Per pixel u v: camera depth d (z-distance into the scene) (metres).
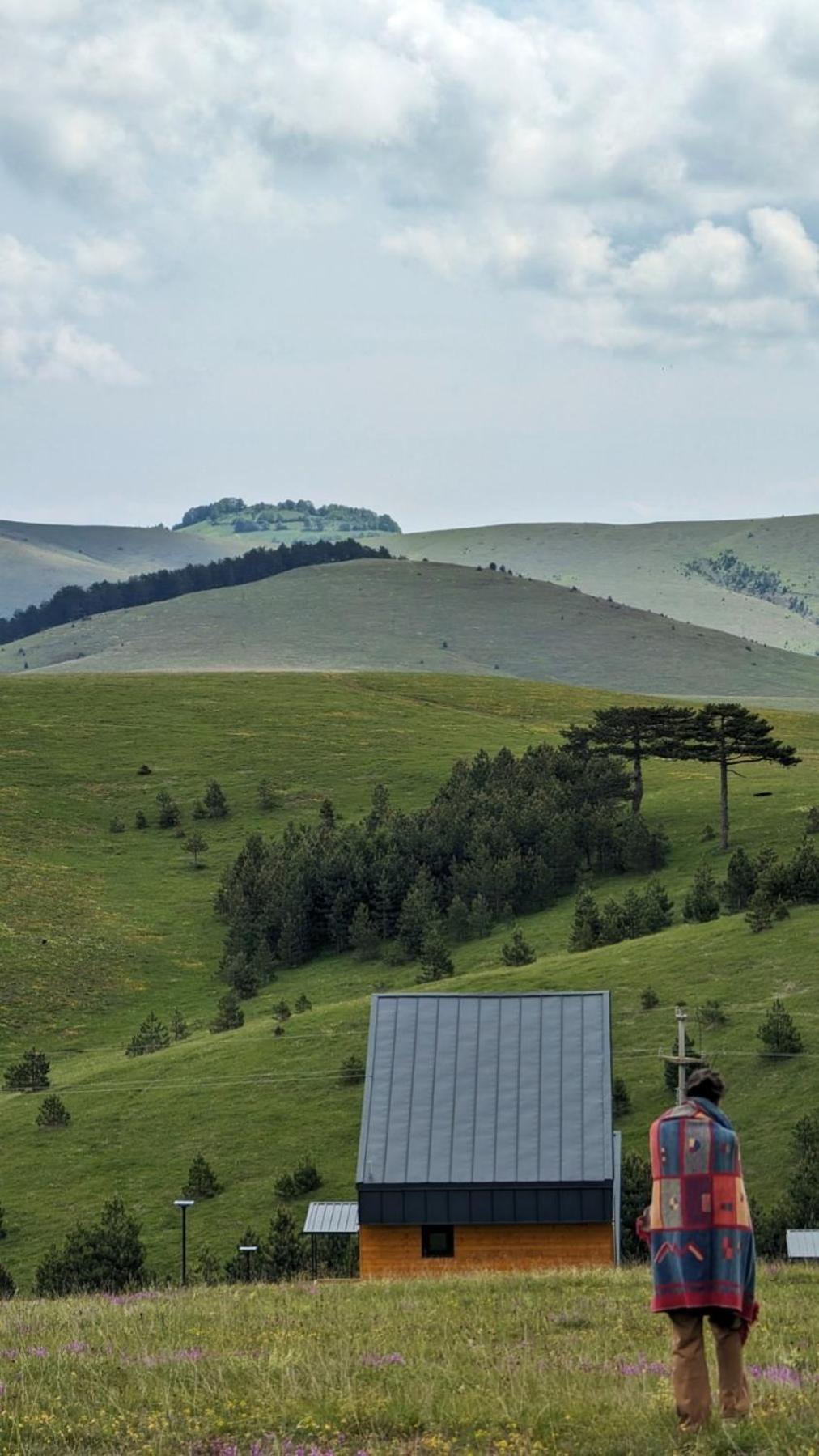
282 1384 23.28
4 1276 96.00
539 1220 69.75
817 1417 18.92
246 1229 107.94
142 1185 120.50
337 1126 126.25
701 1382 18.55
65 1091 145.50
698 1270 18.17
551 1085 73.06
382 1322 33.47
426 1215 70.25
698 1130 18.39
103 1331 32.03
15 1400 22.69
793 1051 122.50
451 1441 19.48
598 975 149.62
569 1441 18.84
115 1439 20.36
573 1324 32.94
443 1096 73.12
